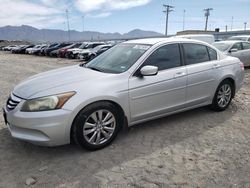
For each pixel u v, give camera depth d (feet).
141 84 14.57
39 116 12.23
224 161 12.55
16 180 11.33
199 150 13.66
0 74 44.52
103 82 13.70
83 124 12.96
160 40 16.57
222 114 18.86
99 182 11.09
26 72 47.75
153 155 13.21
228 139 14.92
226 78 18.86
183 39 17.24
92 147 13.47
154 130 16.14
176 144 14.34
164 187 10.68
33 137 12.56
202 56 17.90
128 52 16.24
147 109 15.08
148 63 15.20
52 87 13.02
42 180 11.30
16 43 320.70
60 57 98.12
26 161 12.82
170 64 16.08
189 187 10.65
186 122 17.35
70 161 12.75
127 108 14.28
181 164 12.35
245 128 16.46
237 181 10.99
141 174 11.60
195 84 16.96
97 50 76.38
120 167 12.17
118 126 14.33
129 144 14.38
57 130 12.40
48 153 13.51
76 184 10.99
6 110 13.60
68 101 12.59
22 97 13.01
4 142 14.80
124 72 14.52
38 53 119.24
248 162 12.44
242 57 42.68
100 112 13.46
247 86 29.99
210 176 11.36
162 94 15.46
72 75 14.58
